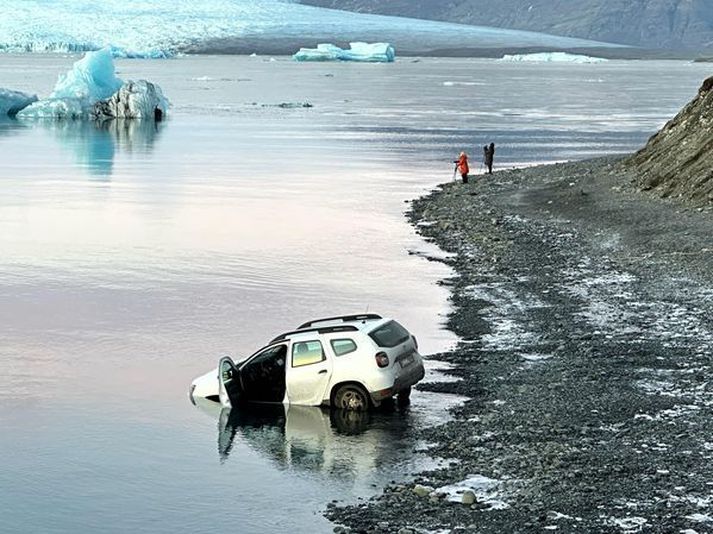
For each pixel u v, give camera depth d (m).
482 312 36.00
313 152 100.44
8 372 30.11
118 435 24.67
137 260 47.41
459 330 33.66
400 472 21.91
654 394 26.14
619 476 20.84
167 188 73.25
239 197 68.38
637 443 22.67
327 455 23.03
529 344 31.55
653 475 20.83
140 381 29.23
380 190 71.44
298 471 22.16
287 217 59.66
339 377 26.09
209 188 73.19
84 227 56.34
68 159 94.06
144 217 59.84
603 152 98.25
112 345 33.16
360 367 25.89
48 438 24.47
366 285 41.50
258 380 26.97
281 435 24.44
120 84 154.50
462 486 20.80
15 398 27.64
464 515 19.33
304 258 47.53
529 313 35.50
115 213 61.41
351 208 62.81
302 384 26.44
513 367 29.14
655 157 63.78
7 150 102.12
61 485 21.61
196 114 156.50
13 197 68.19
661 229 48.19
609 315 34.50
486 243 48.78
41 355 31.97
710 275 39.31
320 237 52.94
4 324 35.84
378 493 20.88
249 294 40.41
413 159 93.56
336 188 72.81
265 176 80.88
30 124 136.25
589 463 21.58
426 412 25.69
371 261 46.44
